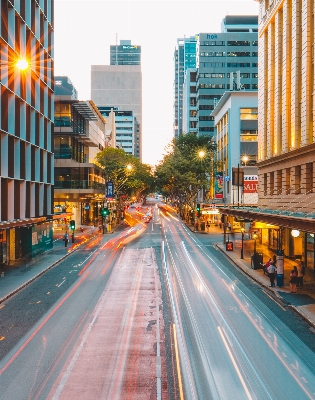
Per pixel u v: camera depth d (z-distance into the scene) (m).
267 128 48.62
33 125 37.75
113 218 89.25
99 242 53.34
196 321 19.02
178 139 86.75
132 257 39.66
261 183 50.19
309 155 34.75
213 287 26.39
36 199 39.84
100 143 103.06
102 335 17.00
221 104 91.06
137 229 75.31
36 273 30.61
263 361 14.40
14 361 14.34
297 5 38.31
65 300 22.91
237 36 149.75
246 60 150.12
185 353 15.09
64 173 69.31
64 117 66.81
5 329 17.81
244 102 82.50
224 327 18.16
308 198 34.25
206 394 11.93
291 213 26.80
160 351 15.27
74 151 73.06
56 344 15.97
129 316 19.77
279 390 12.23
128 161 82.50
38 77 39.34
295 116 38.12
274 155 44.75
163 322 18.84
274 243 44.22
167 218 110.62
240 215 37.41
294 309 20.88
